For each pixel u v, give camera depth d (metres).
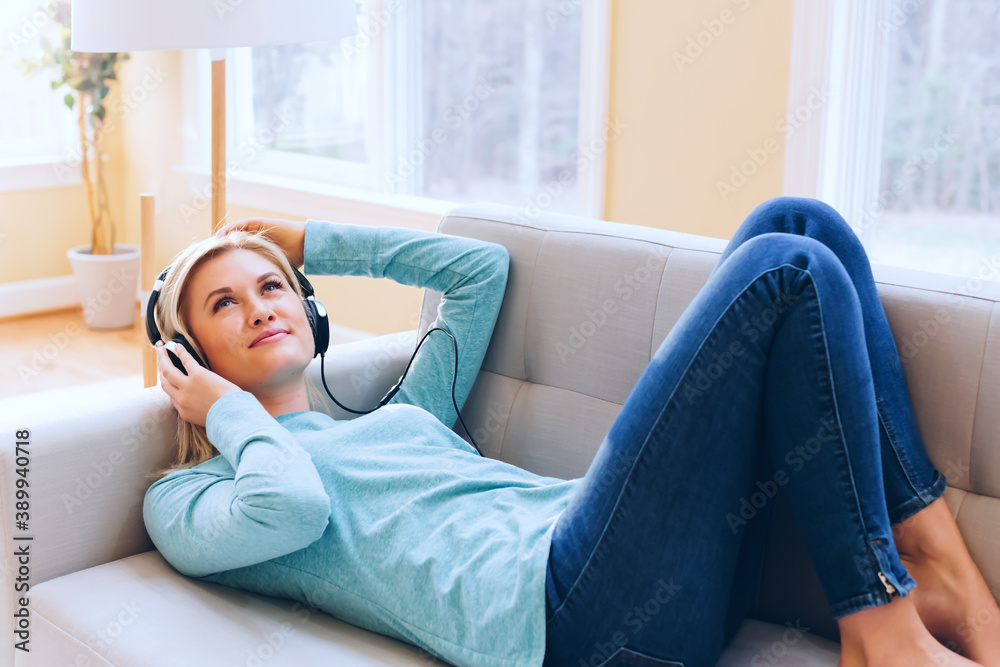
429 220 3.07
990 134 2.21
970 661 0.98
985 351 1.15
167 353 1.32
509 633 1.06
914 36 2.25
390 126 3.29
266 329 1.34
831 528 1.00
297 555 1.21
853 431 1.00
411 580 1.13
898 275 1.26
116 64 4.09
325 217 3.42
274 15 1.55
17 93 3.96
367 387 1.62
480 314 1.54
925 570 1.10
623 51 2.53
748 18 2.28
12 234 4.00
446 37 3.20
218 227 1.85
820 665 1.08
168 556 1.24
